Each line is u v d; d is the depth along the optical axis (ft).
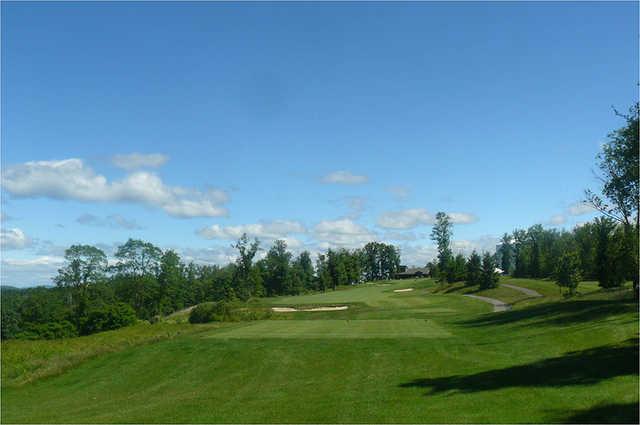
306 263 487.61
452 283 324.19
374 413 47.60
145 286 291.17
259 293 390.01
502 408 43.83
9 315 289.12
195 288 392.06
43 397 79.15
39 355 116.98
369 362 79.77
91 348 112.98
